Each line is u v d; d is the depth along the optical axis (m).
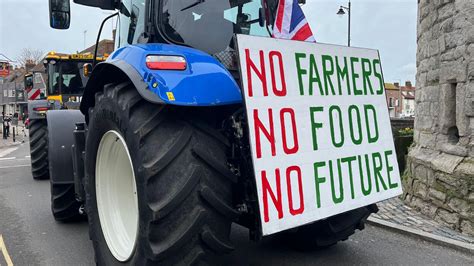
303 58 2.77
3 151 17.02
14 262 3.98
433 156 5.33
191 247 2.43
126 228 3.03
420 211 5.48
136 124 2.46
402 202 6.07
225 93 2.50
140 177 2.38
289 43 2.71
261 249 4.04
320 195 2.72
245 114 2.45
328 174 2.79
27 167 10.95
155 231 2.37
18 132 32.03
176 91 2.36
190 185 2.36
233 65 3.26
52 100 9.66
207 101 2.42
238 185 2.62
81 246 4.40
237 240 4.29
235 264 3.69
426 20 5.80
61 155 4.72
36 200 6.63
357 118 3.04
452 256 3.95
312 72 2.80
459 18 4.82
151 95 2.33
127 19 3.52
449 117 5.13
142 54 2.56
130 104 2.53
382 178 3.14
